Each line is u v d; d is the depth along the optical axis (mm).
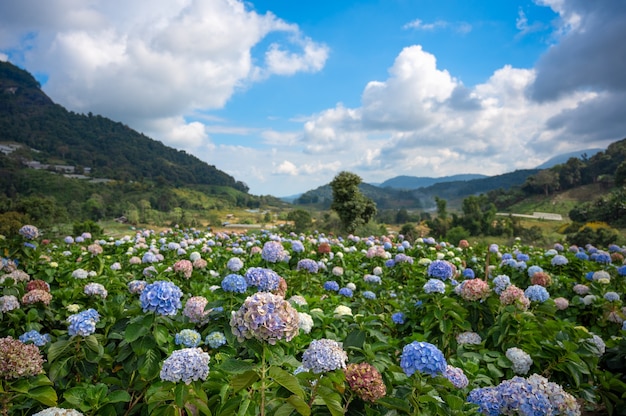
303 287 7109
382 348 3387
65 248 12125
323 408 2551
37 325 4121
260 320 2381
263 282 3906
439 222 50562
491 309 4645
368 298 5645
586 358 3848
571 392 3898
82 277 6430
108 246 11625
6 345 2750
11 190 114938
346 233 30797
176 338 3250
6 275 5535
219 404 2754
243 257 10391
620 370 4176
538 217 83250
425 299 4551
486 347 4410
